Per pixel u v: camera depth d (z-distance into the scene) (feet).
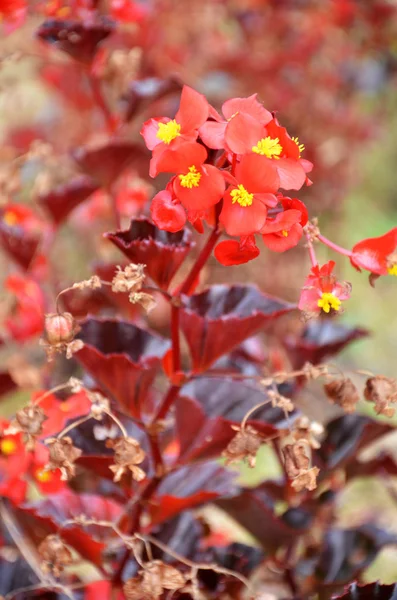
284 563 3.30
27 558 3.20
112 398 3.02
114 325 3.13
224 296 3.05
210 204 2.68
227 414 3.08
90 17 3.56
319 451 3.23
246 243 2.72
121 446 2.88
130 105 3.63
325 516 3.40
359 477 3.40
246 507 3.18
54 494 3.24
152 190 4.07
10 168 3.69
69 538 3.07
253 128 2.69
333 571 3.25
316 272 2.80
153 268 2.91
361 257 2.84
